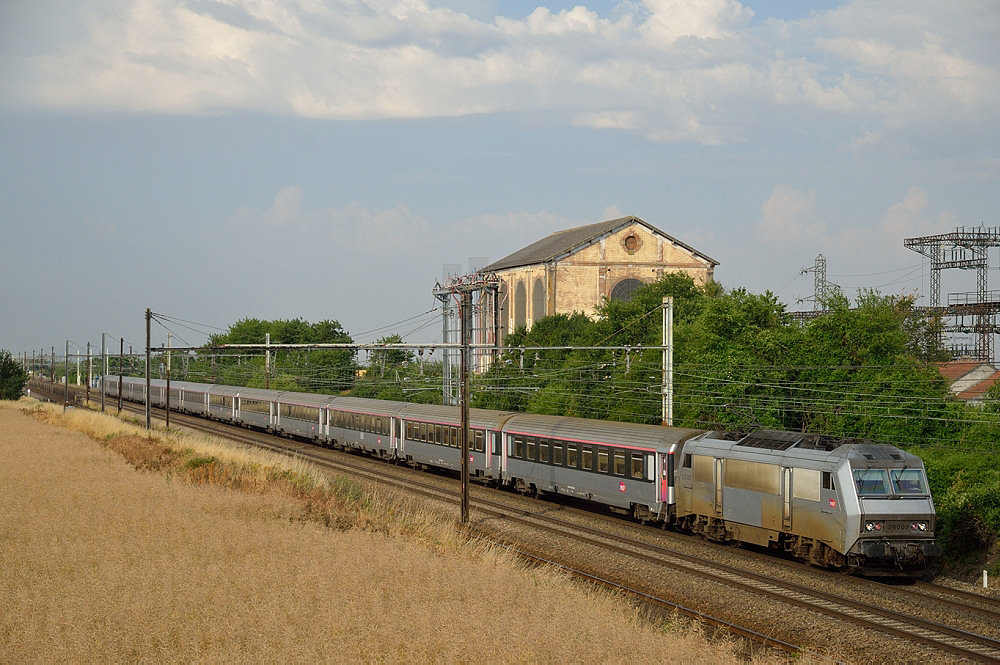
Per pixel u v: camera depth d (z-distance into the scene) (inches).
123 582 688.4
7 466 1526.8
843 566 946.1
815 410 1588.3
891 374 1573.6
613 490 1306.6
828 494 933.8
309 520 1063.0
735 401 1702.8
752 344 1831.9
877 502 906.7
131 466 1567.4
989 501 1021.8
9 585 696.4
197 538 873.5
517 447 1563.7
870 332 1697.8
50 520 956.0
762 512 1027.9
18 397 4820.4
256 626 591.8
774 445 1037.8
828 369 1670.8
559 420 1482.5
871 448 944.3
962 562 1012.5
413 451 1893.5
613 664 561.0
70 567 756.6
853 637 727.1
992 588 911.0
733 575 941.8
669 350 1577.3
